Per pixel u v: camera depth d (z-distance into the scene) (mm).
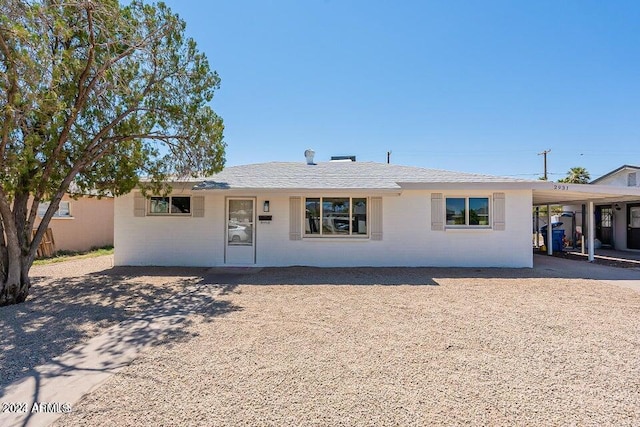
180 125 9500
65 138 7473
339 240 11562
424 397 3195
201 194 11359
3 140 6223
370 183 11320
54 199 7777
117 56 7895
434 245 11461
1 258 6926
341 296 7379
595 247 18078
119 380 3564
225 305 6664
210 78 9664
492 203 11375
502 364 3941
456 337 4840
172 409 2988
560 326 5348
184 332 5098
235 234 11758
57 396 3238
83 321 5695
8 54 5926
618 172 19266
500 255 11344
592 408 2996
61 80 7102
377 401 3121
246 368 3836
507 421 2801
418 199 11492
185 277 9742
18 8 6004
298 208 11609
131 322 5625
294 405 3051
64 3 6699
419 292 7770
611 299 7109
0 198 6582
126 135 8875
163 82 9180
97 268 11492
